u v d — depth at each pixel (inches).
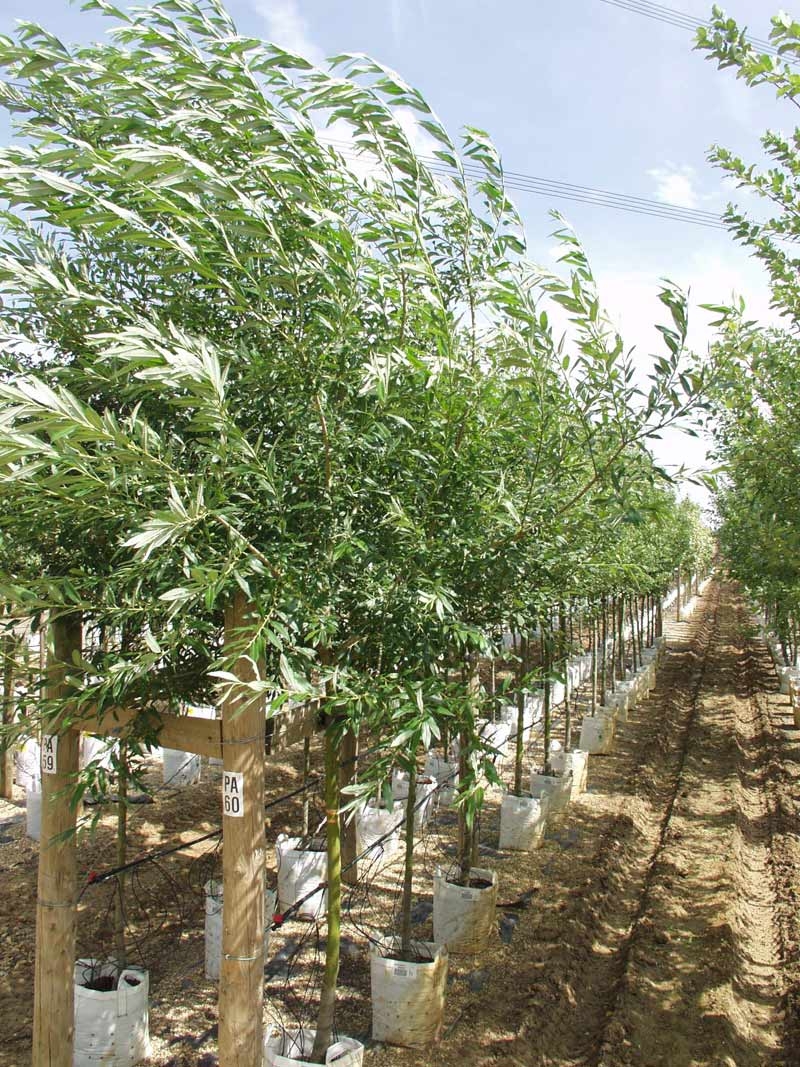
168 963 193.5
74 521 107.2
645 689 567.5
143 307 121.2
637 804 323.9
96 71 97.0
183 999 178.2
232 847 120.9
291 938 205.5
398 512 108.3
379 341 113.8
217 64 92.8
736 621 1118.4
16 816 280.4
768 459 157.3
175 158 84.0
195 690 139.0
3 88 111.6
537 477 134.1
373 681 113.0
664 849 277.1
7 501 105.0
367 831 255.1
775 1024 178.7
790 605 231.3
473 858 218.7
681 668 688.4
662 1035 171.5
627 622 704.4
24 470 78.6
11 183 87.8
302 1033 155.2
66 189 84.7
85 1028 150.3
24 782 302.8
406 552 116.7
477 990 184.9
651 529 376.8
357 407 114.2
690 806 322.0
